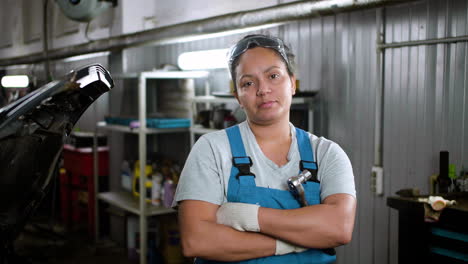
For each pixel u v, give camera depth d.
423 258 2.15
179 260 3.99
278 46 1.25
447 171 2.39
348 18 3.04
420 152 2.70
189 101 4.15
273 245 1.19
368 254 3.02
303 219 1.17
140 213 3.73
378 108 2.87
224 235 1.18
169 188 3.82
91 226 4.93
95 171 4.74
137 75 3.70
